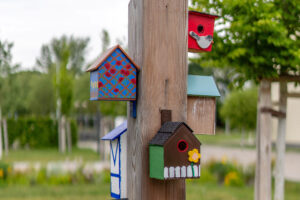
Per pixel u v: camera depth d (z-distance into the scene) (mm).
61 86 18172
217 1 5152
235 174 9383
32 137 20156
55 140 20656
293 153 19000
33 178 8727
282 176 5898
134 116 2143
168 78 2127
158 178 2006
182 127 2018
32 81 29578
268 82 5543
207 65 5562
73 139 21344
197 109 2408
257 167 5680
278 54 5090
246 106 19188
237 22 4863
